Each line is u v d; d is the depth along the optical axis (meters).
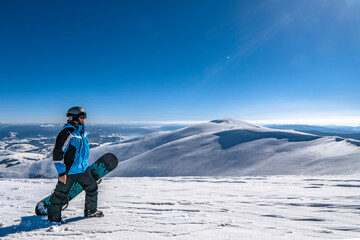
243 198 4.72
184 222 2.63
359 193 5.26
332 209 3.56
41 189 6.10
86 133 2.90
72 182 2.74
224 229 2.34
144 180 10.73
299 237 2.07
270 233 2.21
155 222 2.62
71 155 2.70
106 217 2.92
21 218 2.91
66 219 2.86
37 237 2.09
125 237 2.05
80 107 2.83
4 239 2.07
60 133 2.64
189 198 4.64
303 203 4.04
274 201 4.28
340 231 2.34
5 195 5.11
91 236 2.10
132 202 4.09
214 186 7.51
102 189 6.63
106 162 3.05
